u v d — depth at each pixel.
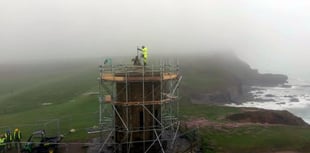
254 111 93.25
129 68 44.75
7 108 94.88
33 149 45.53
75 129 60.91
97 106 83.12
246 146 56.47
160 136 44.81
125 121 43.16
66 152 45.69
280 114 95.62
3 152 45.97
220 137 60.81
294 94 193.75
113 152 44.03
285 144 58.28
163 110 54.28
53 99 105.12
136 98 42.78
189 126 66.81
